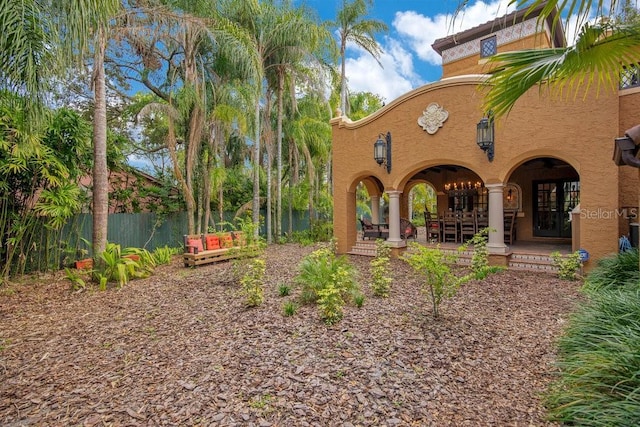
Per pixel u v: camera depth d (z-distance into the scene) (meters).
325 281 5.70
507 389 3.11
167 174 13.85
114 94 13.62
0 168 7.07
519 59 3.59
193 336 4.48
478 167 9.13
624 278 5.49
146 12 8.96
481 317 4.98
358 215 20.91
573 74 3.92
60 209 8.04
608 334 3.21
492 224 8.98
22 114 4.49
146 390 3.18
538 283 7.09
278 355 3.80
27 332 4.79
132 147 14.12
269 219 14.84
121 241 11.38
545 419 2.65
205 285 7.43
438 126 9.74
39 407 2.96
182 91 10.60
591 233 7.57
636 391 2.40
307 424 2.65
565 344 3.51
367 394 3.04
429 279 5.04
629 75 6.07
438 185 14.32
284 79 14.48
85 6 3.89
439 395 3.03
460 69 12.37
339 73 16.20
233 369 3.52
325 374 3.37
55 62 3.80
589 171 7.59
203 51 11.61
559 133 7.95
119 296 6.66
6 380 3.44
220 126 11.61
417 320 4.83
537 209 11.90
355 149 11.70
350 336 4.28
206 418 2.74
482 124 8.66
